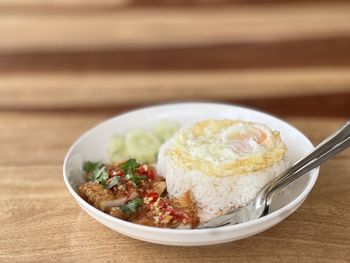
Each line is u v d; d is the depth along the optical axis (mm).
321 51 947
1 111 705
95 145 524
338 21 1059
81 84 824
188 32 1046
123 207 417
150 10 1159
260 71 877
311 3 1155
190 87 817
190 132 486
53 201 474
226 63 914
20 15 1140
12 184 504
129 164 473
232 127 483
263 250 401
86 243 416
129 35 1044
